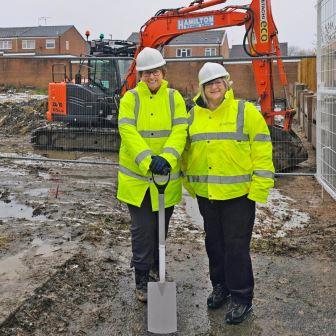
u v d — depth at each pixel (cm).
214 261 387
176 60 827
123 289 425
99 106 1141
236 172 354
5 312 363
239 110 354
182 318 381
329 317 383
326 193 761
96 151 1169
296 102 1681
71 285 423
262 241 546
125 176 385
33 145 1229
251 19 930
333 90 675
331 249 521
